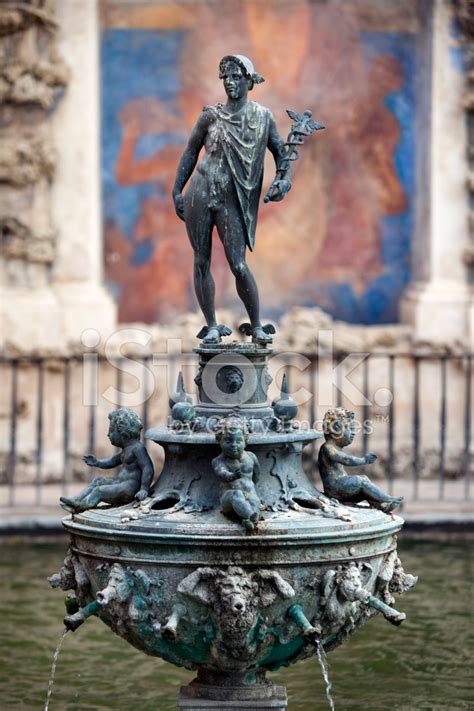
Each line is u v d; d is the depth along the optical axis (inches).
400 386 979.9
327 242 1012.5
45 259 949.8
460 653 564.4
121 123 993.5
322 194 1011.9
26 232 949.8
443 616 615.5
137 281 999.6
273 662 429.7
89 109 958.4
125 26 988.6
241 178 446.6
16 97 936.3
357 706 503.2
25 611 631.2
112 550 419.5
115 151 994.1
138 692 526.9
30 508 817.5
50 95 949.2
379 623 613.6
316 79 1003.9
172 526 410.6
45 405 946.7
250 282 452.1
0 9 929.5
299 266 1010.7
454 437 984.3
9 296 948.0
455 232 991.0
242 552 407.8
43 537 784.3
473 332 984.3
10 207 949.2
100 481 446.3
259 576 408.5
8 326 944.3
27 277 952.9
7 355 940.6
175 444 432.5
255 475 424.2
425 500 836.6
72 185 959.0
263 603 409.4
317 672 547.8
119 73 991.0
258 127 449.1
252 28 997.2
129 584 416.8
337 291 1014.4
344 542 414.6
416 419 839.1
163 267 1002.1
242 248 450.6
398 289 1019.3
